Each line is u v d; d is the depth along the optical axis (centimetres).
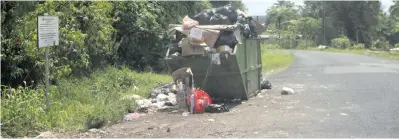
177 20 1773
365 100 1038
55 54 1014
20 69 927
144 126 762
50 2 982
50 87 932
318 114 857
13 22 932
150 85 1202
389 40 8600
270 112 884
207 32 959
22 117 707
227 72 982
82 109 834
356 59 3061
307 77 1688
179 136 685
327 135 680
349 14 8262
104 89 1060
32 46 914
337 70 2011
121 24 1523
